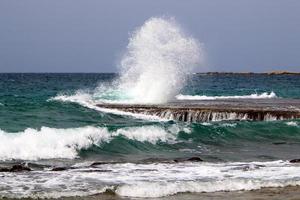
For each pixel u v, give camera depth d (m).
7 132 28.03
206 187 19.73
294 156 28.53
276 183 20.64
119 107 43.88
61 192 18.34
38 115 38.59
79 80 161.62
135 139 30.16
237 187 19.98
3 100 55.44
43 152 25.83
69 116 39.22
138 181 20.39
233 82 163.12
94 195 18.31
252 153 29.30
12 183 19.50
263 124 36.72
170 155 27.88
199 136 32.97
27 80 153.38
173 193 18.94
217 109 41.62
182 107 43.22
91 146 27.84
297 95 81.44
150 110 42.34
